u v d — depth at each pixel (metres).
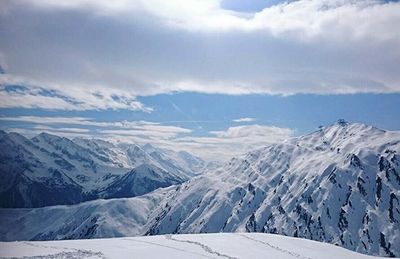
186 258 65.19
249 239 86.56
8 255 61.19
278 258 72.06
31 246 68.88
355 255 86.38
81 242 74.75
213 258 66.88
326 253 83.06
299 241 91.12
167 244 75.44
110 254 64.19
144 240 79.19
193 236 86.19
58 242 74.25
